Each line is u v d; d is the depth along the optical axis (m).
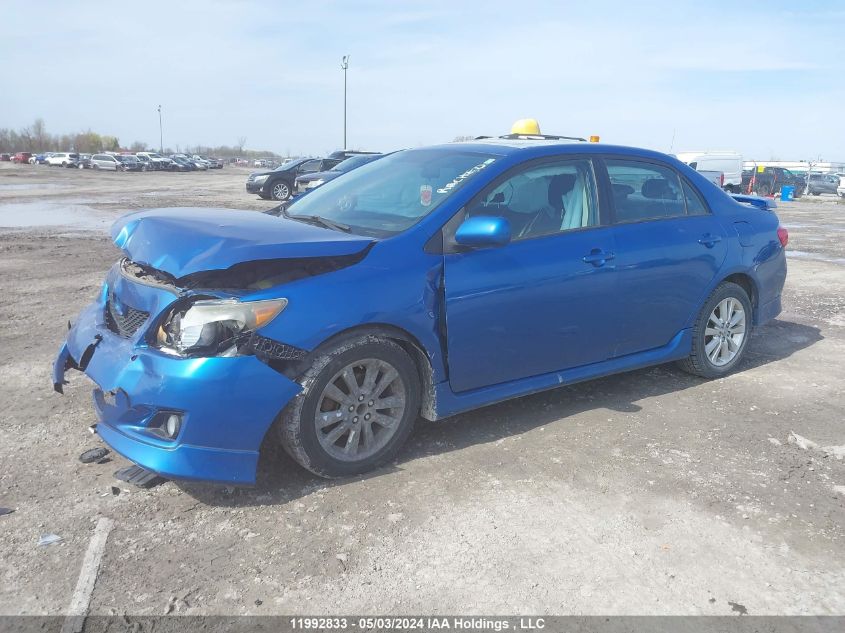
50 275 8.45
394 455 3.58
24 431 3.88
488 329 3.69
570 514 3.14
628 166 4.47
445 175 3.98
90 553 2.78
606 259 4.12
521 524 3.05
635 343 4.48
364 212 3.94
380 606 2.53
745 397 4.69
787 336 6.39
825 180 35.81
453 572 2.72
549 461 3.65
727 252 4.84
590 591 2.63
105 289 3.75
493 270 3.67
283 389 3.07
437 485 3.38
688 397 4.67
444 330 3.55
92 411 4.18
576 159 4.23
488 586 2.64
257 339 3.02
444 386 3.64
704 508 3.22
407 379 3.50
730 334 5.06
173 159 68.88
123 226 3.61
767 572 2.77
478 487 3.36
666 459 3.71
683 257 4.55
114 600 2.52
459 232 3.51
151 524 3.00
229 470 3.02
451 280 3.54
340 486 3.35
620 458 3.71
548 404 4.47
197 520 3.03
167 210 3.82
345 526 3.01
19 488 3.27
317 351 3.19
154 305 3.15
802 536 3.02
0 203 19.67
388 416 3.51
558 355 4.07
